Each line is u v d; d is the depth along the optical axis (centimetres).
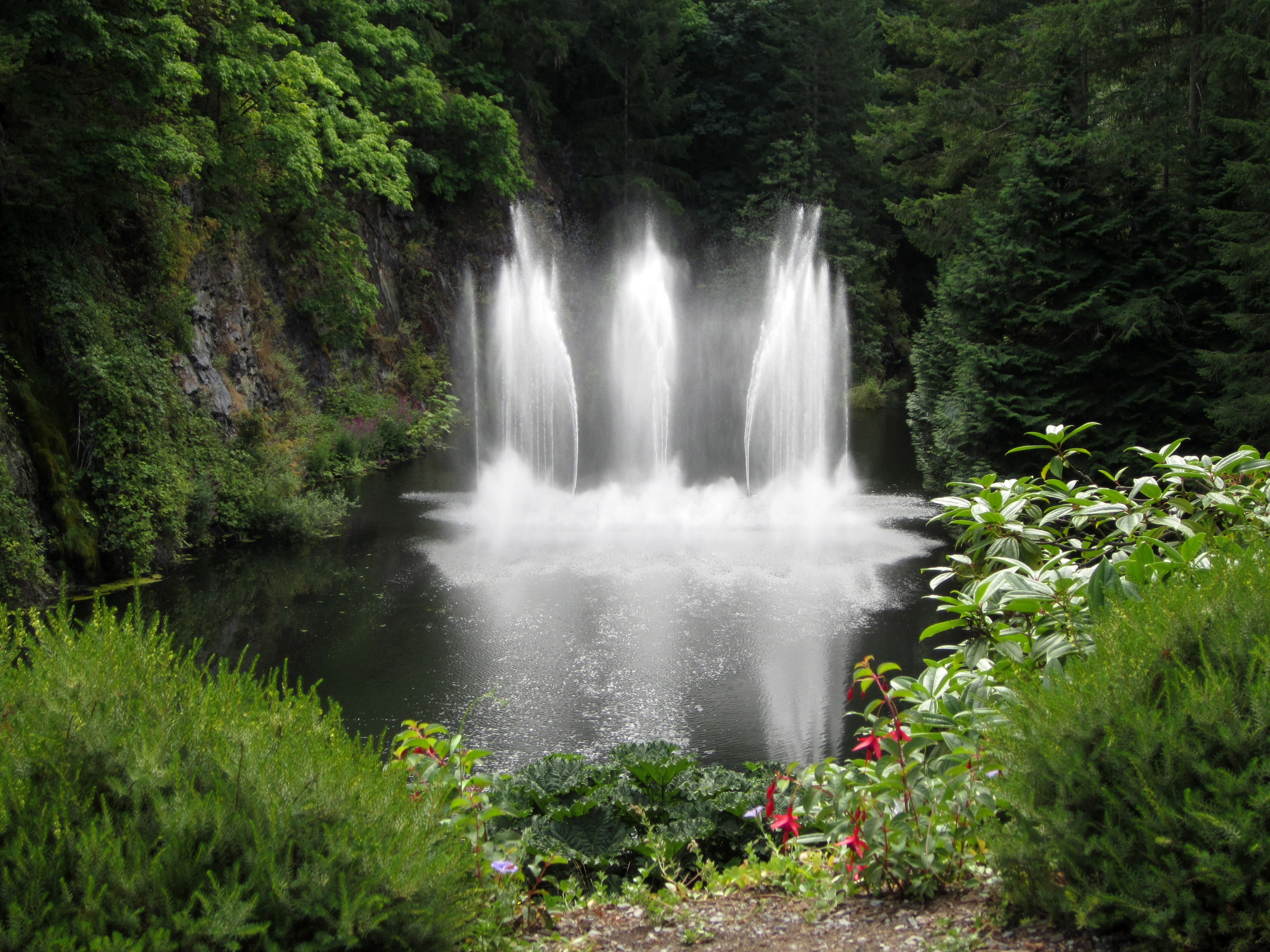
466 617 1130
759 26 4144
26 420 1277
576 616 1127
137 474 1377
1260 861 197
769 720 810
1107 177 1661
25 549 1164
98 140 1386
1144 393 1599
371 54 2842
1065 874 232
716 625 1086
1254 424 1402
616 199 4044
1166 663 232
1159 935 206
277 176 2138
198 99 1883
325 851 220
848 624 1085
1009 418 1617
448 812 281
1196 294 1661
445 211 3362
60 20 1288
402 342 3006
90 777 221
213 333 1878
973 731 286
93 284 1456
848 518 1709
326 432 2286
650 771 471
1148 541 308
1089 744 227
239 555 1472
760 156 4294
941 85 3131
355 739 263
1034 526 377
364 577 1327
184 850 206
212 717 241
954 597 376
